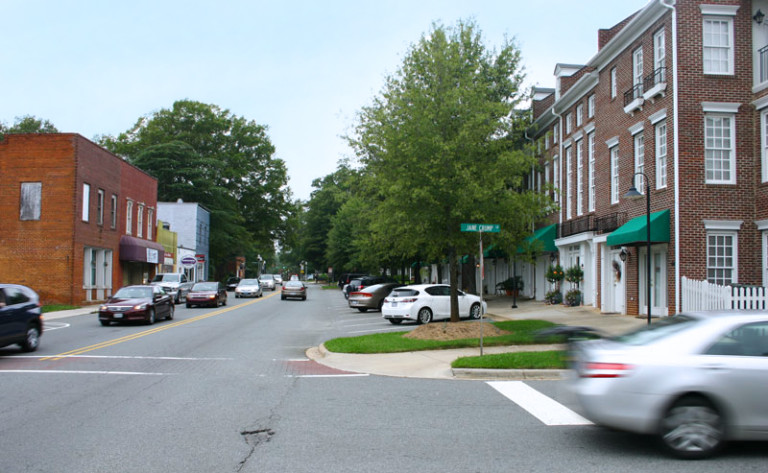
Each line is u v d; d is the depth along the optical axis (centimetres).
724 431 581
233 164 6856
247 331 1991
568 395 914
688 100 1819
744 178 1817
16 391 937
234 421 748
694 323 624
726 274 1797
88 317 2573
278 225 7362
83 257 3244
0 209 3109
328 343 1522
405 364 1241
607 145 2378
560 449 623
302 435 681
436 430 703
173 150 6128
